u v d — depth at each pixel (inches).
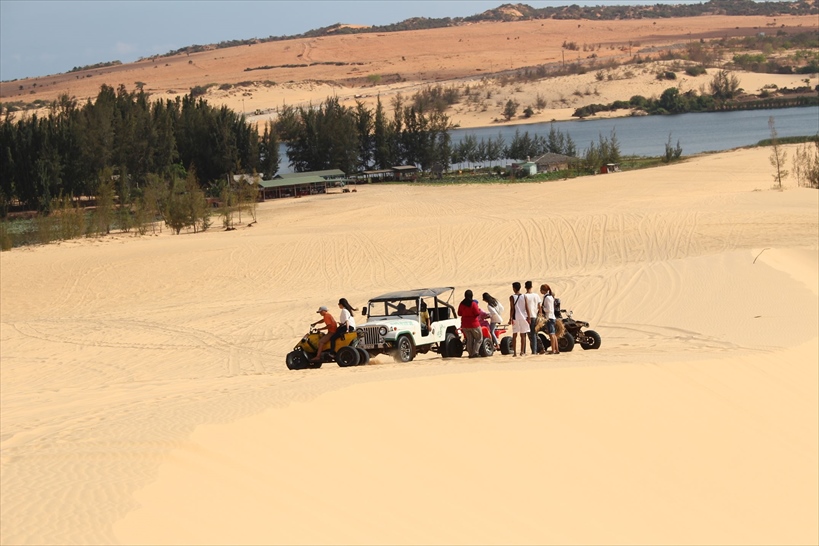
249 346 1152.8
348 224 2888.8
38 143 4458.7
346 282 1781.5
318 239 2186.3
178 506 340.8
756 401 565.3
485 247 1993.1
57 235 2967.5
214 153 5211.6
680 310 1101.1
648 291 1245.7
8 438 545.3
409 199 3870.6
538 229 2108.8
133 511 333.1
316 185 4810.5
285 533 324.8
